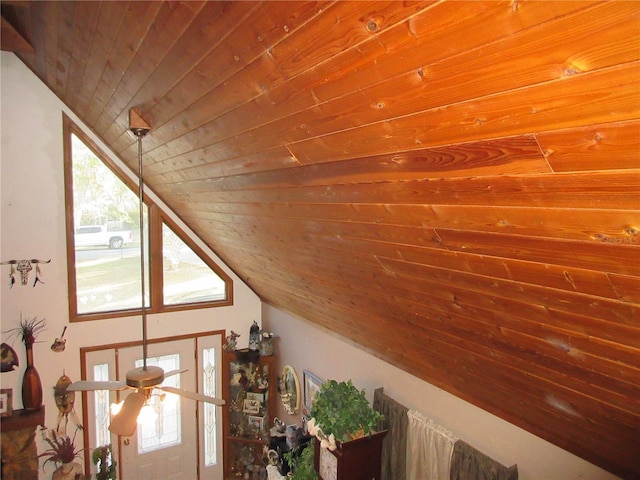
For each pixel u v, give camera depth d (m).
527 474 2.23
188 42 1.29
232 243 3.63
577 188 0.87
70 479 4.05
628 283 1.00
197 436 4.95
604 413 1.60
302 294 3.38
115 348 4.47
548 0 0.64
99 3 1.39
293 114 1.29
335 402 2.94
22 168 3.93
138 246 4.53
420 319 2.06
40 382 4.08
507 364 1.81
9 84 3.81
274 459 3.92
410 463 2.90
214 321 4.99
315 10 0.90
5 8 2.23
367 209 1.50
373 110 1.07
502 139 0.90
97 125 3.53
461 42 0.78
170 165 2.73
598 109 0.72
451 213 1.22
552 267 1.13
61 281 4.17
